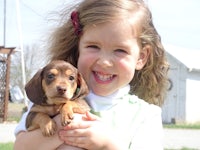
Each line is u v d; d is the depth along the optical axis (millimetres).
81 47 1035
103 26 997
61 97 883
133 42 1033
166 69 1249
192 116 6523
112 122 1013
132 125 1036
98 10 1010
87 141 909
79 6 1079
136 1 1085
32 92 912
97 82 1011
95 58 1000
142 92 1232
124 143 978
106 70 998
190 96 6488
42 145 905
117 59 1001
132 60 1027
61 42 1161
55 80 898
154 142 1045
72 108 899
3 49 5230
